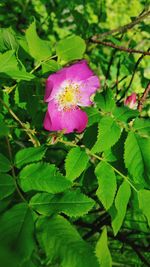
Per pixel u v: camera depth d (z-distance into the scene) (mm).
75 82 253
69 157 233
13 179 200
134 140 240
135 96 301
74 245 174
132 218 335
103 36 417
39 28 577
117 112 251
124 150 237
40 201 193
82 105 259
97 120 250
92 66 551
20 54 275
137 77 588
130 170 235
